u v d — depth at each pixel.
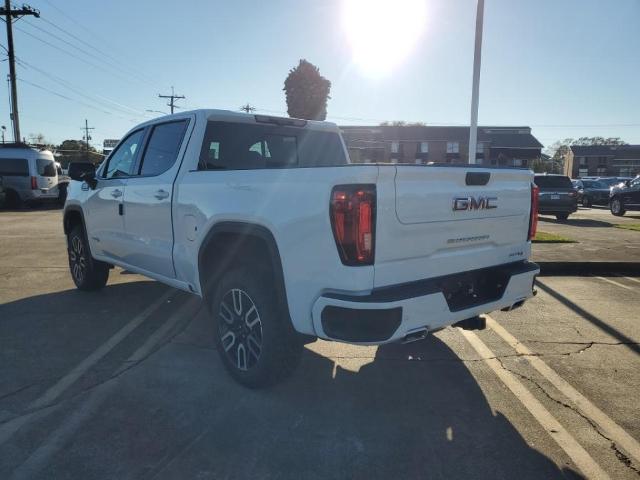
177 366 4.27
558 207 17.97
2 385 3.86
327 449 3.10
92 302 6.12
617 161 80.38
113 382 3.94
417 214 3.24
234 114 4.82
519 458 3.03
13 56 28.45
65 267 8.22
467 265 3.66
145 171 5.14
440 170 3.36
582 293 6.96
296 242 3.28
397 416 3.51
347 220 3.01
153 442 3.13
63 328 5.17
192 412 3.51
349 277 3.04
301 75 23.73
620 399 3.79
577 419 3.49
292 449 3.09
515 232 4.07
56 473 2.82
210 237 3.97
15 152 20.70
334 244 3.07
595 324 5.55
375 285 3.08
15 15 28.05
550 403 3.72
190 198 4.21
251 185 3.62
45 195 21.38
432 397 3.80
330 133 5.80
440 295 3.30
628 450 3.12
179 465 2.91
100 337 4.93
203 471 2.86
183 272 4.43
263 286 3.64
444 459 3.02
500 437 3.26
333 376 4.16
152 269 4.95
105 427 3.29
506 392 3.90
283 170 3.41
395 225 3.12
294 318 3.37
